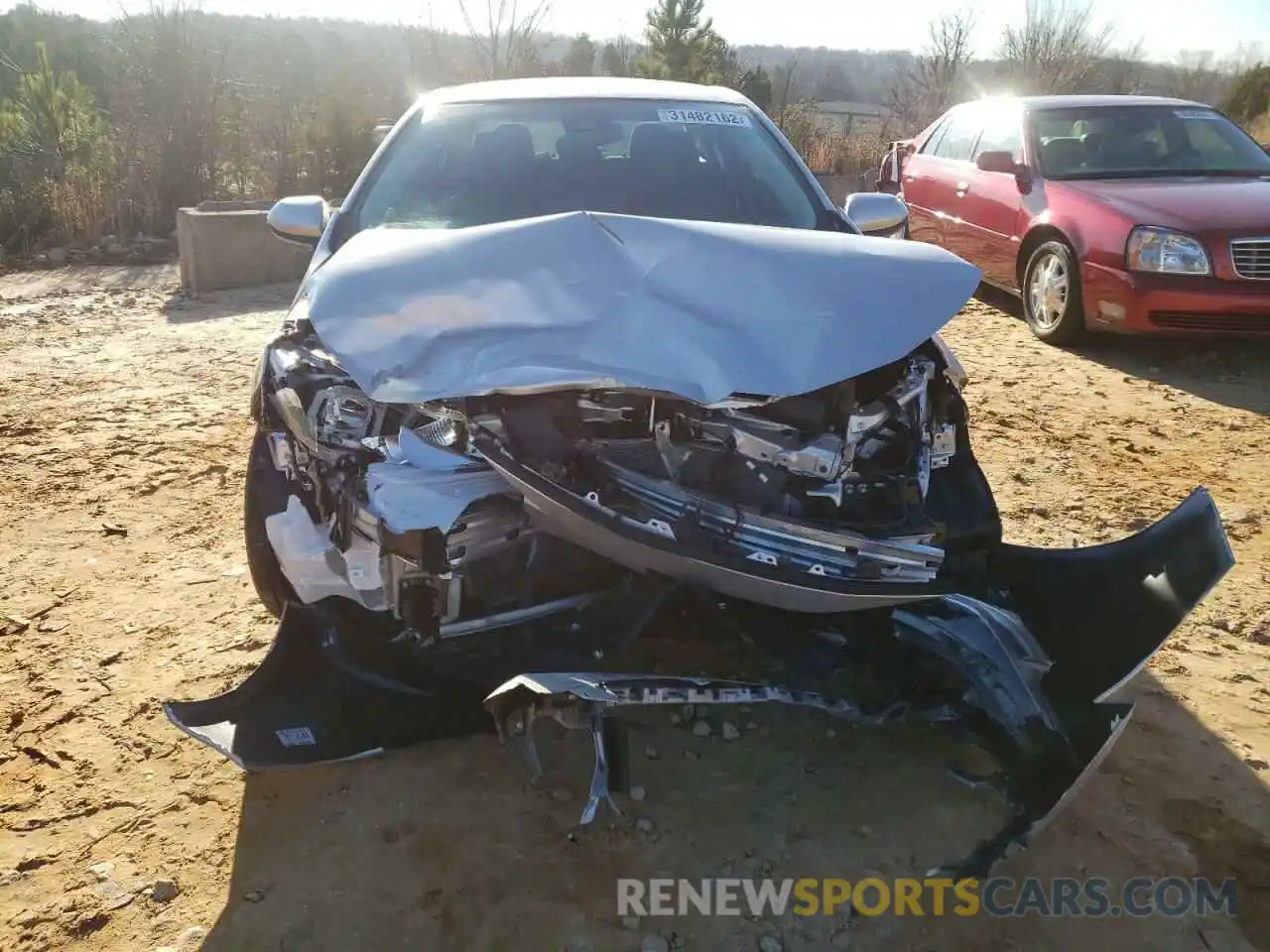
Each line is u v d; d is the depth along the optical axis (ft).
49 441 17.39
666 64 52.29
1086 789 9.00
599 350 7.99
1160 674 10.75
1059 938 7.57
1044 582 10.09
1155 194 22.81
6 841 8.41
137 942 7.45
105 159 41.32
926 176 30.17
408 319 8.27
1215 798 8.91
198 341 24.58
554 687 7.21
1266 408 19.70
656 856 8.27
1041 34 61.57
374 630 8.87
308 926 7.57
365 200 12.03
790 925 7.63
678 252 8.77
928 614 8.82
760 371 7.91
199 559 13.20
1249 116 81.76
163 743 9.62
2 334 25.11
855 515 8.80
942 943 7.52
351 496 8.55
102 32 46.21
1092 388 20.94
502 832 8.48
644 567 8.08
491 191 11.98
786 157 13.17
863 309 8.43
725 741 9.64
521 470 7.77
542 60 48.75
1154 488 15.76
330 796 8.90
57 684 10.50
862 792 8.99
